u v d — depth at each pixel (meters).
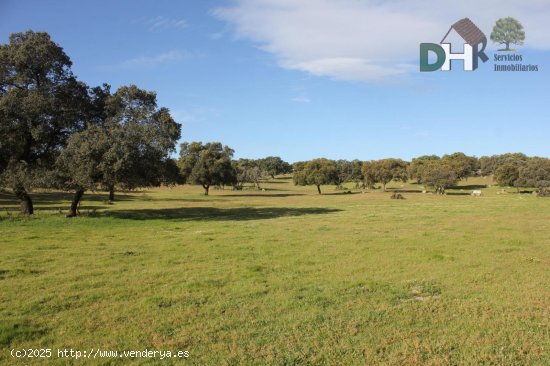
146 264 16.02
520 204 52.47
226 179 100.38
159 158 34.16
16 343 8.38
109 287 12.53
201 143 105.12
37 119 32.38
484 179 161.50
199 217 38.06
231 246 20.45
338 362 7.44
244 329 9.01
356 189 128.75
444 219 34.56
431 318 9.61
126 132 31.94
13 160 33.66
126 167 30.56
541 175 97.06
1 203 53.44
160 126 35.81
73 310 10.37
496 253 18.22
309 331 8.86
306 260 16.73
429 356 7.66
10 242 21.58
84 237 23.75
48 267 15.38
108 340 8.48
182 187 153.50
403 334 8.66
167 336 8.70
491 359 7.48
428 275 13.90
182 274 14.24
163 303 10.91
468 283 12.82
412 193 100.06
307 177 105.88
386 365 7.33
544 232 25.42
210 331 8.92
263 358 7.61
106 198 72.62
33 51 32.25
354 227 29.09
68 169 31.78
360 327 9.09
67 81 34.75
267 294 11.70
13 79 32.50
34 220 30.92
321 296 11.39
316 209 48.91
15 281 13.21
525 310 10.11
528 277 13.55
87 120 34.59
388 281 13.13
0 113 31.27
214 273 14.37
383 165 115.38
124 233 25.75
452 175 96.81
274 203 63.12
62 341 8.46
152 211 44.88
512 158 152.38
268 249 19.47
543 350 7.84
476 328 8.96
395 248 19.59
